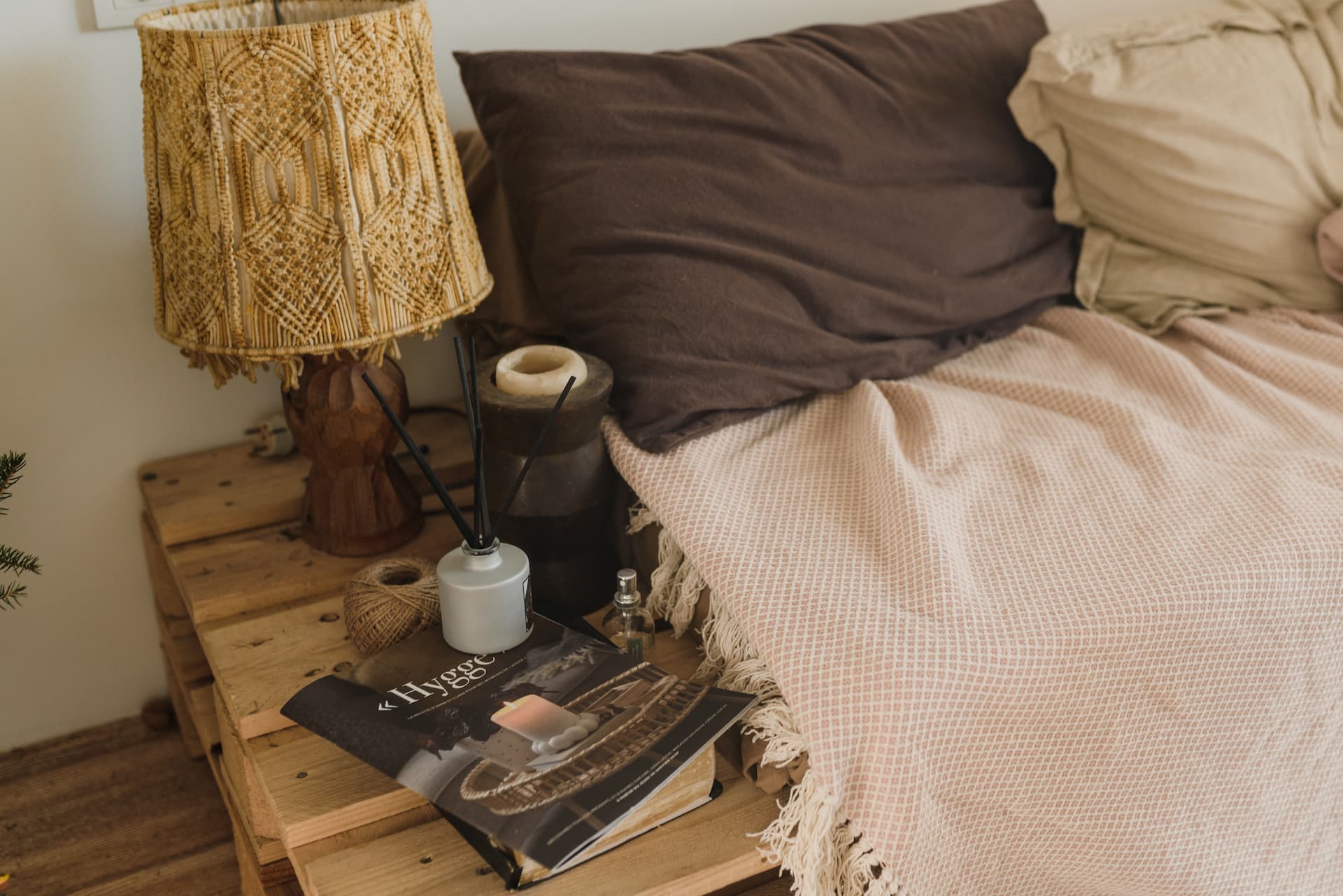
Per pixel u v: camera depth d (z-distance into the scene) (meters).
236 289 0.98
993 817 0.94
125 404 1.38
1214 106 1.38
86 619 1.46
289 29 0.92
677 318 1.17
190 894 1.26
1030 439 1.17
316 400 1.12
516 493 1.01
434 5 1.38
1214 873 1.02
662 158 1.24
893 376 1.30
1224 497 1.07
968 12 1.48
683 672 1.06
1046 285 1.43
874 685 0.87
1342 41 1.46
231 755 1.14
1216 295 1.43
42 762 1.46
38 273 1.28
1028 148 1.46
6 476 1.15
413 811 0.94
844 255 1.28
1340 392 1.25
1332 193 1.41
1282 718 1.01
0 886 1.26
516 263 1.31
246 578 1.17
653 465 1.11
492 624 0.98
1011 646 0.90
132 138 1.27
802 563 0.99
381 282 1.00
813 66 1.34
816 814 0.88
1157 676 0.95
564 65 1.25
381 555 1.22
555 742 0.88
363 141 0.97
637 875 0.88
